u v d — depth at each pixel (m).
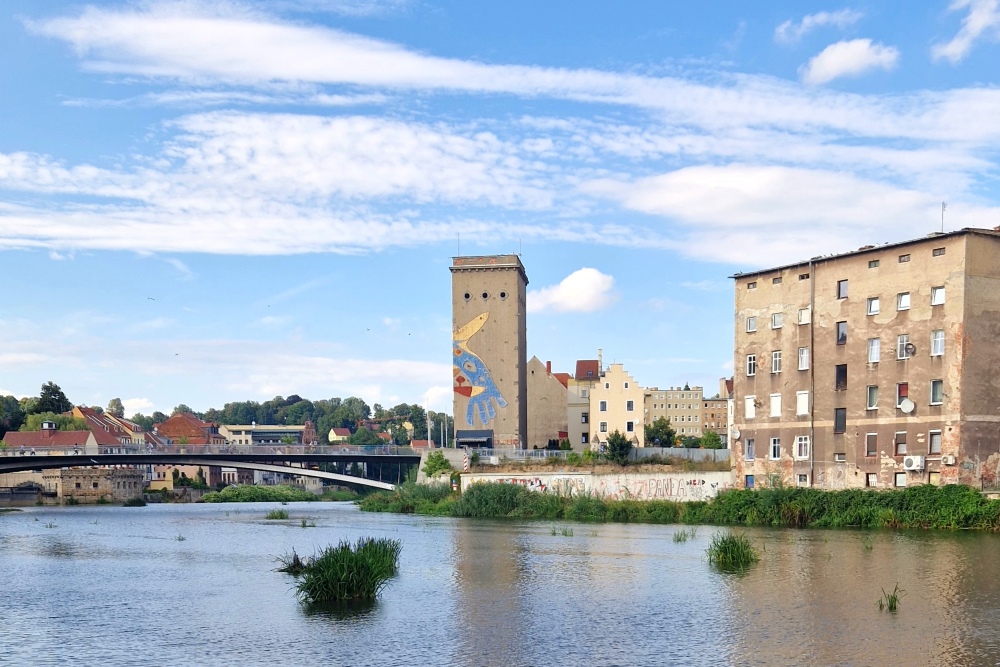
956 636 31.80
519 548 60.88
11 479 182.38
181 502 195.62
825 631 32.78
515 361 142.88
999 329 73.94
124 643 32.69
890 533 65.56
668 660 29.30
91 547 68.56
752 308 89.12
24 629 35.44
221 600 41.28
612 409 161.50
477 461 121.69
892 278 77.88
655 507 86.44
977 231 73.31
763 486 85.38
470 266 144.38
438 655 30.33
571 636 32.81
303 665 29.33
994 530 66.00
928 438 74.19
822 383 82.44
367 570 40.97
